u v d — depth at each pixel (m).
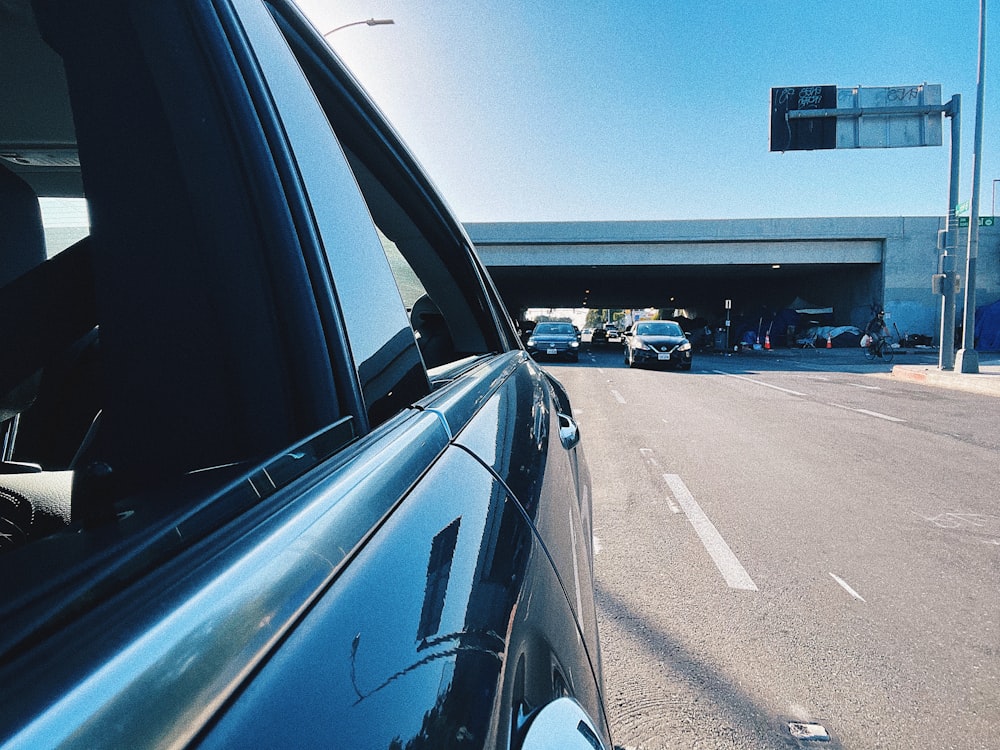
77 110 0.82
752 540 3.89
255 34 0.89
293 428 0.75
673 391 12.75
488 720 0.58
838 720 2.11
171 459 0.77
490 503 0.93
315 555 0.55
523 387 1.87
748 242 31.03
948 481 5.36
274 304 0.79
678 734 2.04
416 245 1.78
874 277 31.00
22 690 0.31
